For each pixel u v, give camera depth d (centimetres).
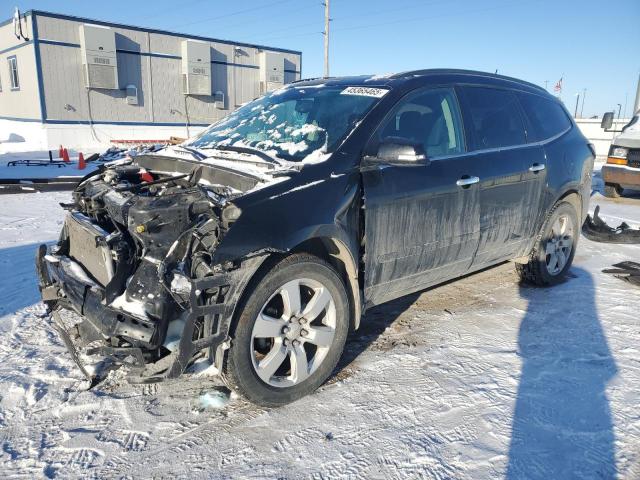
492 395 287
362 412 271
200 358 257
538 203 430
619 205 982
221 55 2778
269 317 265
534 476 224
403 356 333
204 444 245
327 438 250
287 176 272
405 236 323
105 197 295
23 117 2380
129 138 2486
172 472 226
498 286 472
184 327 234
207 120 2791
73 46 2244
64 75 2242
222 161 315
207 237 247
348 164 295
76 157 1841
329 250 295
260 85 3009
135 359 240
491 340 357
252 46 2905
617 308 418
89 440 247
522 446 243
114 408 273
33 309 394
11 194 961
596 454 238
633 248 625
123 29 2386
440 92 367
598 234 665
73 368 311
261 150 325
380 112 322
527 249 443
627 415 267
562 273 483
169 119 2633
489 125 395
